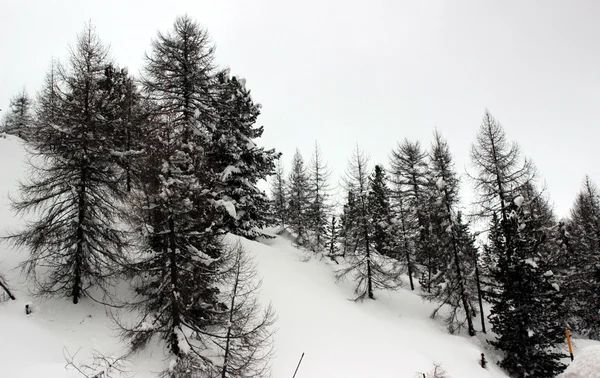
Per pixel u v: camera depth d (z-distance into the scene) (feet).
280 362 48.67
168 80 68.39
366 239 82.89
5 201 65.00
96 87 51.39
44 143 47.47
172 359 38.65
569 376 33.78
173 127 46.68
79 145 47.34
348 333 61.21
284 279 72.95
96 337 41.14
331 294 76.38
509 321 63.21
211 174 49.78
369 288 81.82
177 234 42.37
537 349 62.18
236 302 53.36
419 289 102.68
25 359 32.96
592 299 84.23
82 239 45.60
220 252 48.24
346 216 98.32
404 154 104.47
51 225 45.27
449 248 76.28
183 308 40.19
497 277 66.85
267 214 95.96
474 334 72.69
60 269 45.60
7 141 104.01
